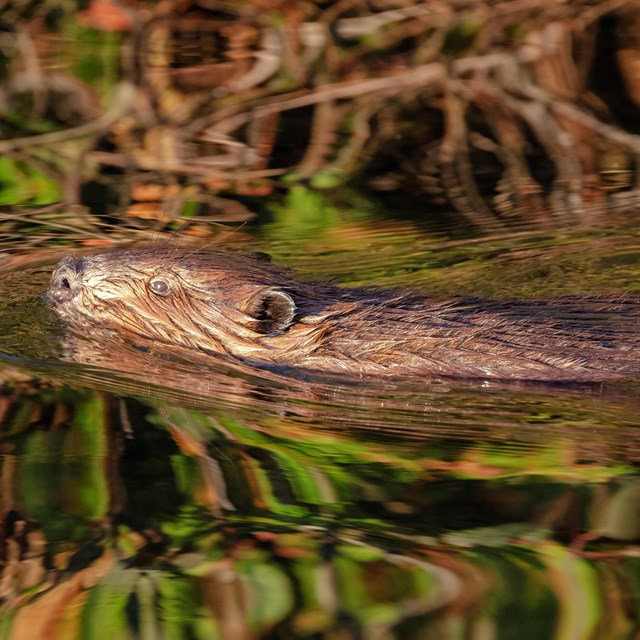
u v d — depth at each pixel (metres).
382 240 13.02
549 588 6.34
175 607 6.19
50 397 8.83
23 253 12.51
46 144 15.55
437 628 5.99
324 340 9.55
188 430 8.32
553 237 12.95
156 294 9.92
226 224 13.50
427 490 7.44
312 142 15.60
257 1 17.03
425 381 9.32
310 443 8.18
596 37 17.33
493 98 16.45
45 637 5.96
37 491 7.33
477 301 9.95
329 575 6.47
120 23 16.89
